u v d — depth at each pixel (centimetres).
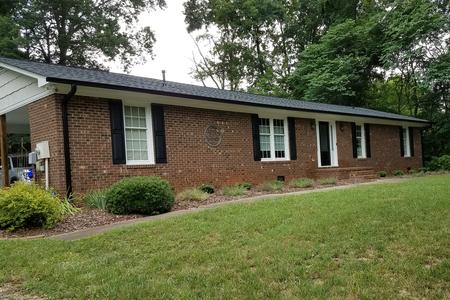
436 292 329
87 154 930
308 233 520
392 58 2292
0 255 532
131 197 813
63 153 889
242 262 434
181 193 1027
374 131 1978
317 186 1297
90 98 947
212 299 341
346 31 2630
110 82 959
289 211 671
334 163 1731
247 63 3350
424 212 586
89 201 880
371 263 402
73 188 901
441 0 2170
